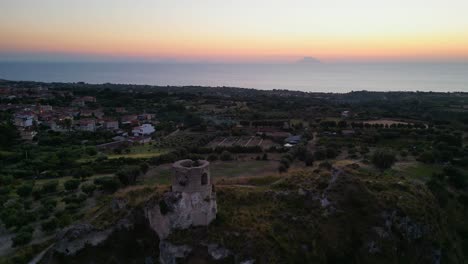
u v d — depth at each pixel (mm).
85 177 90562
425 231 52125
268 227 46156
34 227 63719
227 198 54219
